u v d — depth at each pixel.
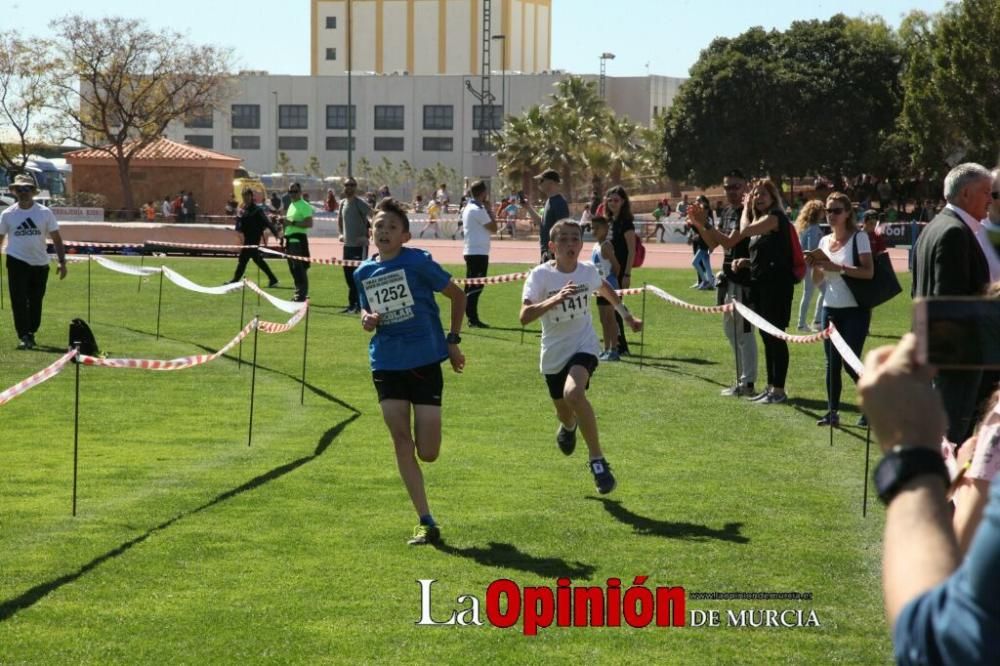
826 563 6.77
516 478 8.80
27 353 15.18
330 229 53.62
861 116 66.81
